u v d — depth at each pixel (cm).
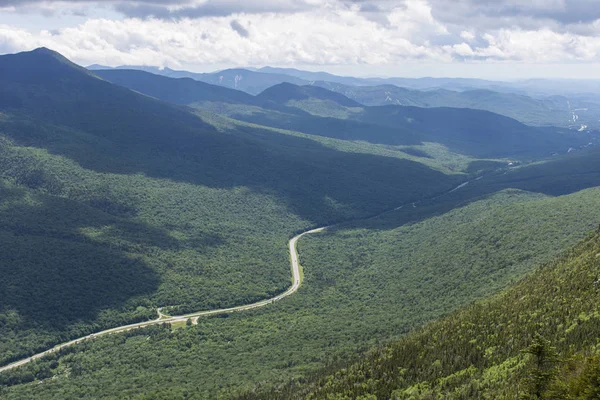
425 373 13900
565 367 10294
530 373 10562
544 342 10731
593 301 13650
